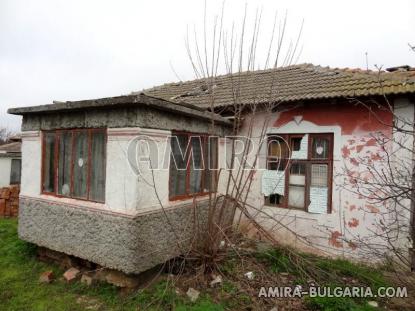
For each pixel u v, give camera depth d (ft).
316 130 19.21
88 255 14.97
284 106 20.21
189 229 17.04
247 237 20.18
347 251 18.02
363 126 17.75
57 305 13.51
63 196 16.61
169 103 14.46
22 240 19.75
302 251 19.26
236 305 13.25
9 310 13.00
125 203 13.79
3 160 39.04
